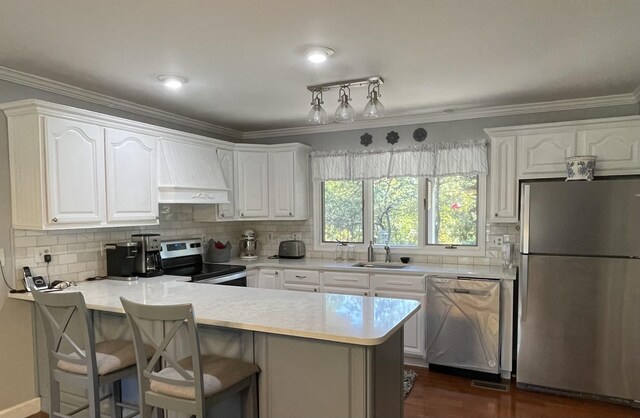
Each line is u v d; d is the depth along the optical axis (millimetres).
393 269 3771
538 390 3164
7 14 1905
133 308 1830
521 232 3139
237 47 2344
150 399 1869
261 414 2059
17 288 2771
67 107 2682
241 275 4043
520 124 3787
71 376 2135
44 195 2590
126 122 3107
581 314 2961
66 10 1875
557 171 3346
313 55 2430
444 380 3387
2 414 2713
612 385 2900
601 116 3514
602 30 2145
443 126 4109
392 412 2119
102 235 3352
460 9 1907
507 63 2641
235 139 4945
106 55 2441
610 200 2854
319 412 1911
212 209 4215
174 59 2520
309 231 4770
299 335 1807
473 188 4043
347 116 2775
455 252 4074
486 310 3309
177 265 3980
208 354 2225
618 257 2852
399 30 2135
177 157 3598
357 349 1812
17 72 2703
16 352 2783
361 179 4453
